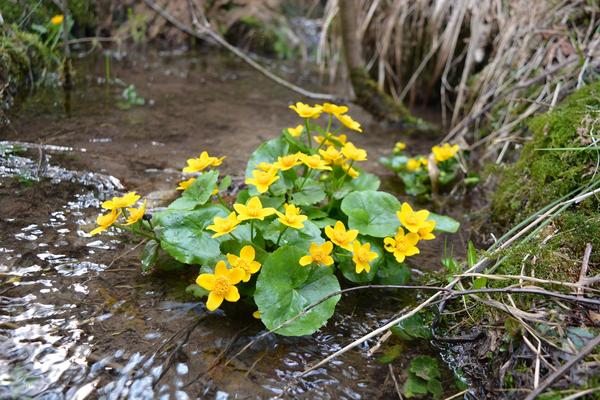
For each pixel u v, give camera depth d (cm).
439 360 49
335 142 66
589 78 85
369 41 138
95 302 50
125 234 61
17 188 67
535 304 48
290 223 48
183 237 52
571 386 40
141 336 47
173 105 106
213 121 101
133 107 102
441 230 58
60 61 108
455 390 45
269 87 127
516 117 93
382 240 57
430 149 102
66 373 42
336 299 48
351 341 50
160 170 78
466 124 95
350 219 56
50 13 112
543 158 70
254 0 161
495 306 48
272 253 48
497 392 44
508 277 49
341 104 121
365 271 54
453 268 57
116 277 54
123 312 49
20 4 104
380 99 115
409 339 51
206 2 153
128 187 72
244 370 45
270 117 107
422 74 130
